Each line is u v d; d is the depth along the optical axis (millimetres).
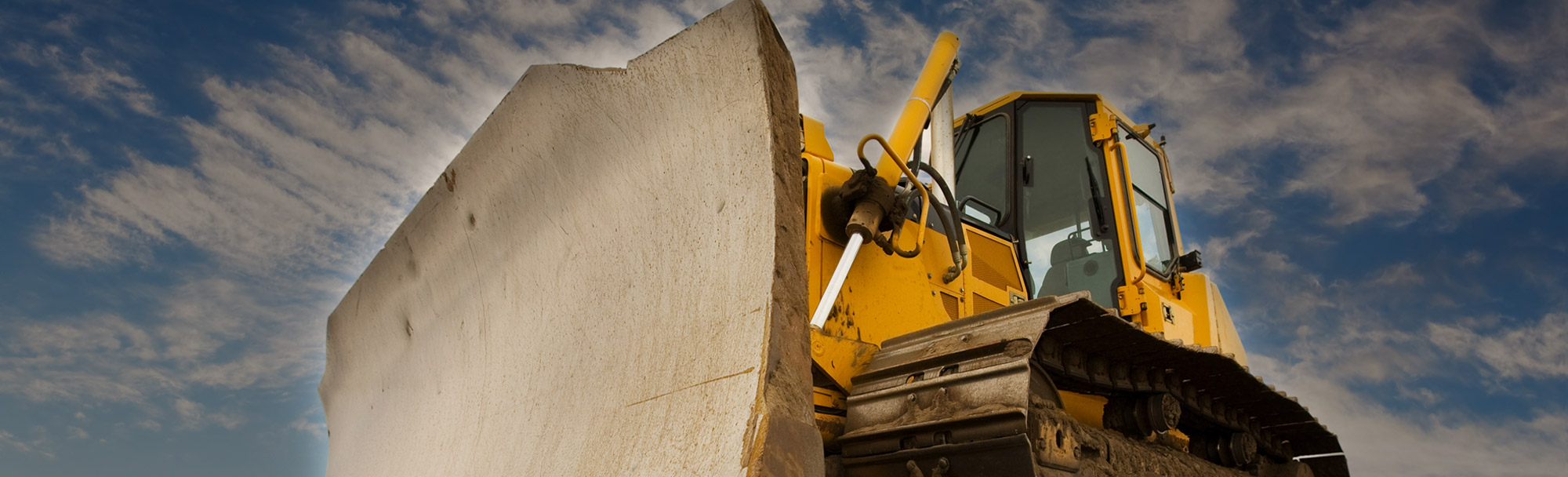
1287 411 4328
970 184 5816
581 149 2812
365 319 4754
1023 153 5703
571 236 2865
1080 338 3170
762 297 1892
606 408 2340
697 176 2232
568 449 2408
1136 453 3350
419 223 3992
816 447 1819
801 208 2035
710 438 1850
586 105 2766
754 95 2045
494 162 3340
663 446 1990
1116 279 5121
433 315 3959
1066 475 2729
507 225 3299
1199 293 5719
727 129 2129
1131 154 5988
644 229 2441
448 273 3789
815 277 3172
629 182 2551
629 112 2555
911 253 3328
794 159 2053
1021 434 2404
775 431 1731
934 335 2945
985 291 3975
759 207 1980
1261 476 4508
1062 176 5582
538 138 3033
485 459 2898
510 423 2875
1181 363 3568
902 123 3715
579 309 2709
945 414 2607
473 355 3475
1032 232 5578
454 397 3504
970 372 2633
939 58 4031
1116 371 3461
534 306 3033
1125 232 5203
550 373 2756
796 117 2098
